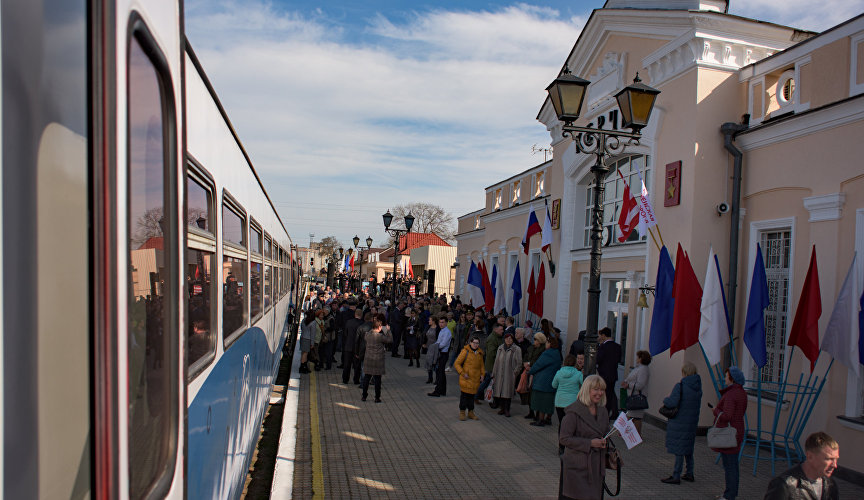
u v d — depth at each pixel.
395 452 8.62
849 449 7.88
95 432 1.29
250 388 6.35
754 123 10.24
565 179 15.62
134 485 1.59
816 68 8.92
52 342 1.19
